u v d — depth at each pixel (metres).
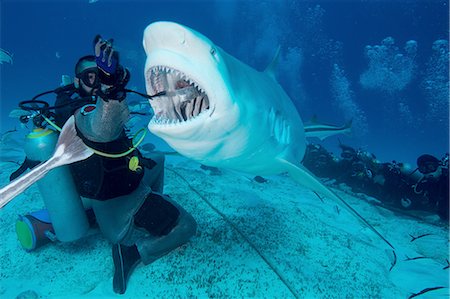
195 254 3.89
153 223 3.55
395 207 7.82
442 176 7.25
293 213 5.15
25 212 5.06
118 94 1.80
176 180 6.12
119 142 2.40
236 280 3.53
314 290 3.48
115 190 3.33
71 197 3.55
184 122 2.35
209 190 5.86
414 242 5.53
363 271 4.04
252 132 2.99
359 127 41.34
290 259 3.91
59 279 3.77
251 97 2.95
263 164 3.84
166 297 3.38
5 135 8.88
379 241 5.32
